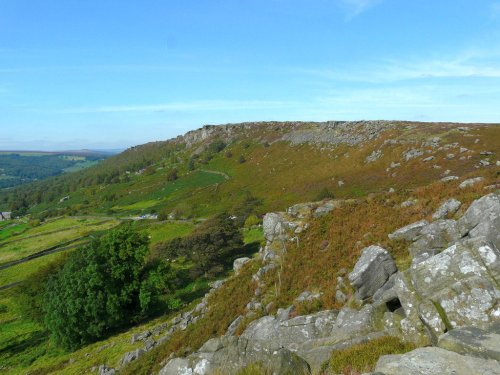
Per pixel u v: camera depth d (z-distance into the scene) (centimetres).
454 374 684
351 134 14775
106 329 4762
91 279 4544
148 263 5325
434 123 12131
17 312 6569
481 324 945
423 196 2609
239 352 1133
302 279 2475
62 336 4416
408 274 1252
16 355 4706
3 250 12494
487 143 8200
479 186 2275
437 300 1055
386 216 2555
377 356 985
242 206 11212
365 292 1675
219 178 17962
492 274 1084
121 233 5062
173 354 2672
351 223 2750
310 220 3184
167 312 4875
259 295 2661
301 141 17412
